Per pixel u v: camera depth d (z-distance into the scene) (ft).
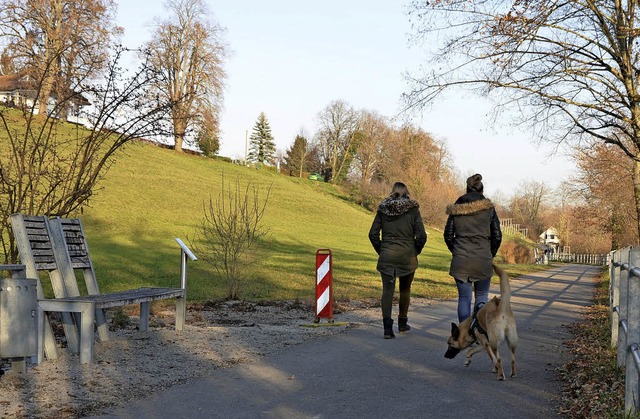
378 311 41.98
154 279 61.26
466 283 27.04
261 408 17.26
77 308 21.89
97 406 17.12
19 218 22.98
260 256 50.98
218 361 23.72
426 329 33.35
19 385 18.78
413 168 277.64
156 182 170.40
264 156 428.97
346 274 80.64
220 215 50.65
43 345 22.24
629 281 15.26
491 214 27.22
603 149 84.07
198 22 199.41
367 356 25.30
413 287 64.54
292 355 25.35
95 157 32.81
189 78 197.06
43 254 23.98
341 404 17.72
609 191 95.96
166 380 20.43
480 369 22.89
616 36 42.83
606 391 18.30
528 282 79.51
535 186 424.46
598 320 37.22
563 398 18.26
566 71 45.19
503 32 43.73
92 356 22.08
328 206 215.92
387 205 30.60
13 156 30.19
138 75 32.01
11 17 40.81
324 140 367.66
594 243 273.54
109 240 102.27
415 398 18.44
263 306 43.86
